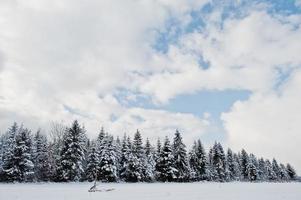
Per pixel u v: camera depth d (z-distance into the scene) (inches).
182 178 2495.1
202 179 2923.2
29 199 714.2
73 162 2091.5
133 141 2539.4
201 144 3024.1
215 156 3255.4
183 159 2556.6
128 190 1155.9
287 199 703.1
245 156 3843.5
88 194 905.5
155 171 2586.1
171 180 2452.0
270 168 4404.5
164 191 1074.1
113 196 818.2
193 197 777.6
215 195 847.1
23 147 2053.4
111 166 2267.5
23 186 1460.4
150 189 1238.3
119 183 2105.1
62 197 778.2
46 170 2183.8
